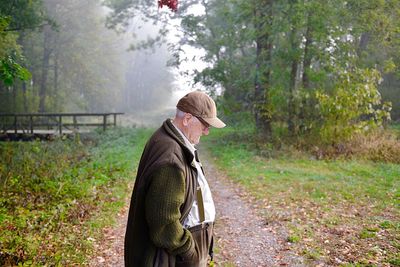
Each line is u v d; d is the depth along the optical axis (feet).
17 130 66.23
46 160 35.09
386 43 51.75
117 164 36.37
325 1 45.06
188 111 7.30
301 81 49.93
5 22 26.00
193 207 7.34
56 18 106.11
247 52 65.41
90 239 17.49
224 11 55.36
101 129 66.03
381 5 46.75
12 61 21.61
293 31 47.50
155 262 6.79
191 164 7.06
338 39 47.91
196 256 7.20
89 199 23.61
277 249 17.08
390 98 75.92
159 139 7.12
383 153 39.63
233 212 23.53
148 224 6.67
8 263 13.76
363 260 15.20
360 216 21.44
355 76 44.37
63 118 108.37
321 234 18.60
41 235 16.92
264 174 34.06
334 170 35.78
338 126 43.62
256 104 51.90
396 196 25.76
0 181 26.27
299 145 45.37
